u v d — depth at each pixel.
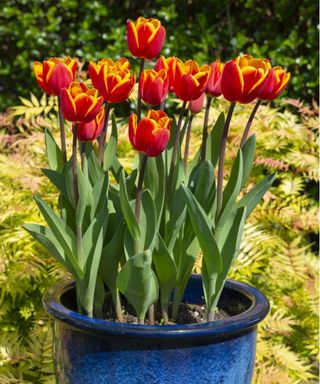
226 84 1.53
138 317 1.67
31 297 2.72
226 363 1.56
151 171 1.70
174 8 4.31
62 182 1.69
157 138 1.48
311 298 2.94
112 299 1.87
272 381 2.48
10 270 2.55
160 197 1.66
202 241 1.61
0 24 4.64
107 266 1.69
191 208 1.57
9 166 2.81
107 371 1.53
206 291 1.68
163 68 1.70
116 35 4.24
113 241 1.66
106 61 1.65
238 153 1.62
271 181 1.67
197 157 1.85
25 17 4.50
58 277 2.58
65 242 1.61
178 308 1.81
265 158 2.94
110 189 1.79
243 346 1.60
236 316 1.57
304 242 3.31
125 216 1.58
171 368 1.51
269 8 4.24
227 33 4.27
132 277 1.58
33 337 2.47
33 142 2.99
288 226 3.01
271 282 2.92
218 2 4.27
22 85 4.71
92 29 4.51
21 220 2.69
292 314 2.96
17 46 4.66
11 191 2.79
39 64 1.61
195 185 1.72
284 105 3.95
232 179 1.63
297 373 2.74
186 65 1.65
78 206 1.59
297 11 4.14
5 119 3.20
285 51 4.08
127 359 1.51
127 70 1.60
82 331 1.54
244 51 4.27
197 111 1.76
